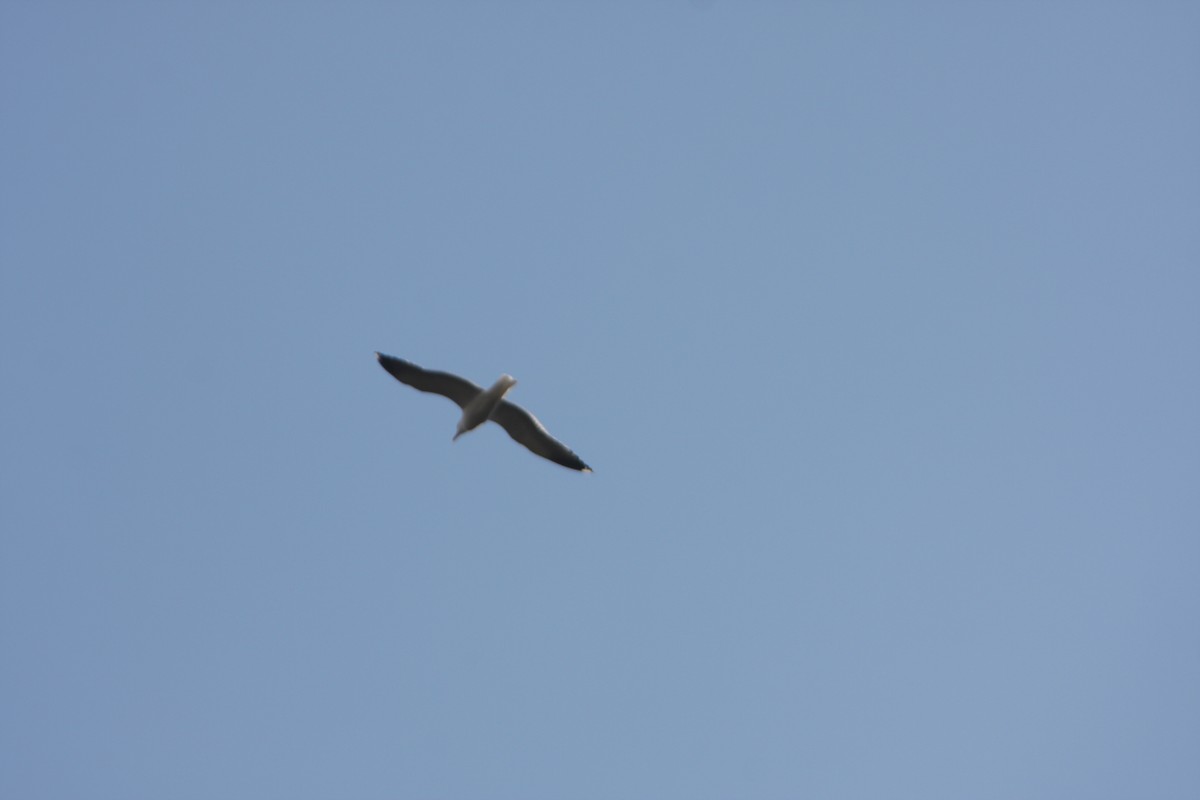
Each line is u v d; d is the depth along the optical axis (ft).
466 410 98.48
